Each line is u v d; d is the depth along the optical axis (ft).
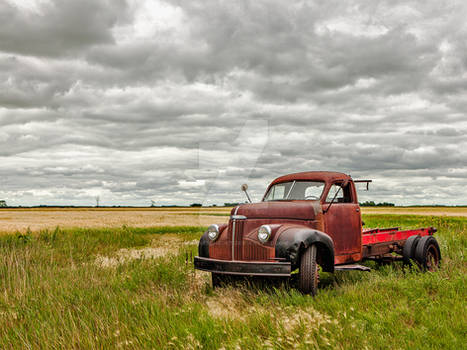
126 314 16.87
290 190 24.08
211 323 14.67
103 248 44.91
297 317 14.61
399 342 13.21
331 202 22.21
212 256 21.76
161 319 15.81
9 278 23.15
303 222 21.53
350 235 24.08
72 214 264.52
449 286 19.98
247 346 12.60
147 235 71.20
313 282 20.18
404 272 26.43
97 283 22.84
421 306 17.15
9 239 39.65
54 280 23.11
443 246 32.73
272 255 20.11
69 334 14.69
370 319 15.03
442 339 13.30
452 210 300.40
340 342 13.05
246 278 22.65
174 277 23.29
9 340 14.64
